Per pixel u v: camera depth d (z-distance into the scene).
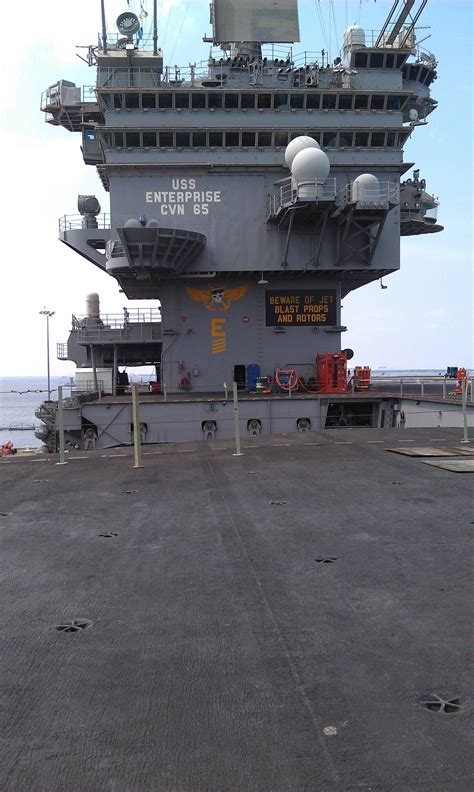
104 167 24.58
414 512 7.12
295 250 25.09
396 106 25.48
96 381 30.09
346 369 25.69
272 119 24.78
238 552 5.79
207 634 3.99
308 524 6.73
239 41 26.31
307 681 3.34
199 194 24.89
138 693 3.26
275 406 22.09
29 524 7.20
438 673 3.38
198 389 25.98
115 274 25.69
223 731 2.89
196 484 9.31
